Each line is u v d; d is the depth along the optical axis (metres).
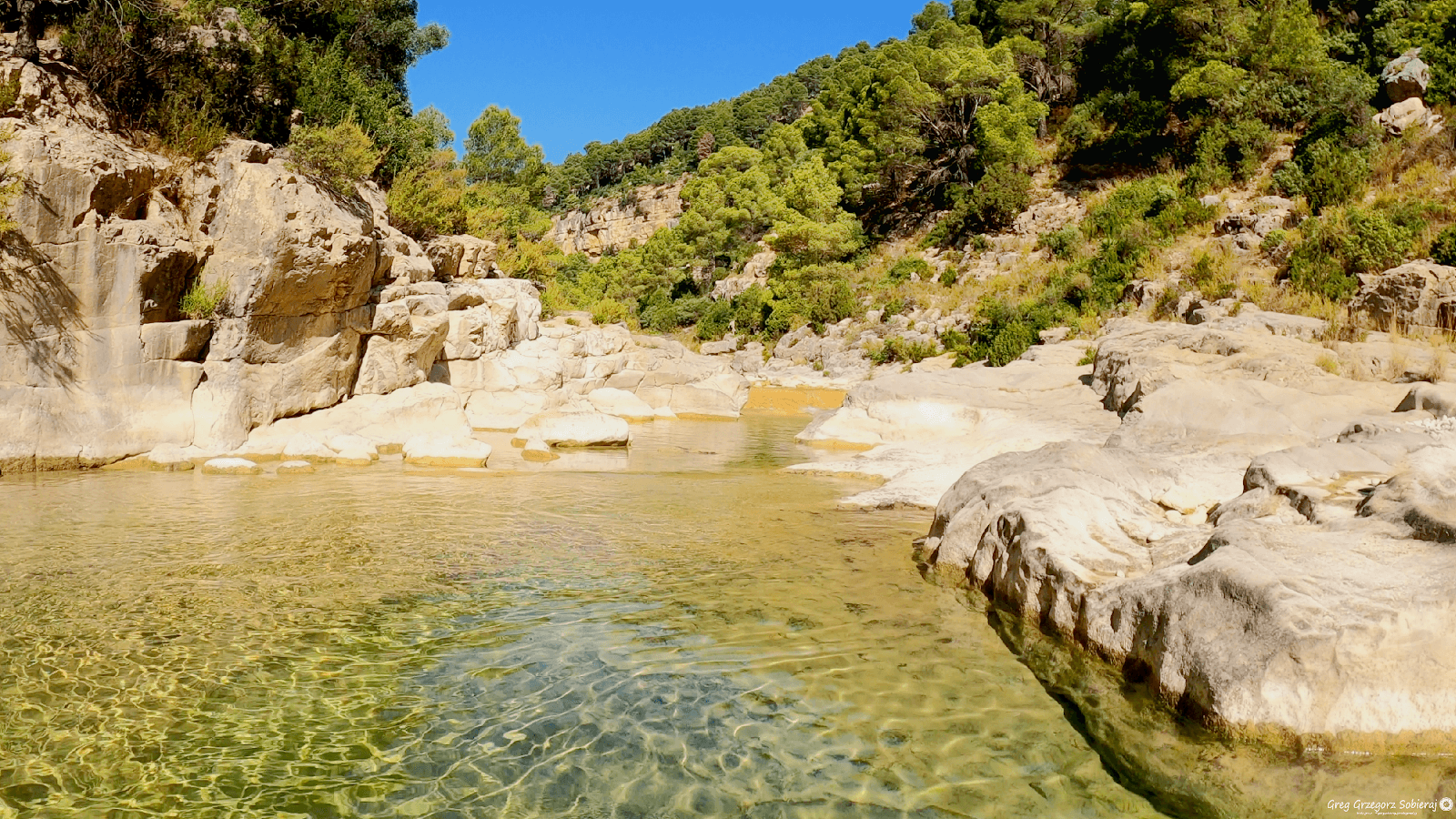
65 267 13.89
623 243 102.06
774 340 49.12
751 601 7.38
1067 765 4.52
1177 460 9.75
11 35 15.50
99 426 14.38
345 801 4.16
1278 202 35.88
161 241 14.98
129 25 17.47
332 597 7.39
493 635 6.48
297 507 11.38
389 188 27.30
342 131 19.06
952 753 4.66
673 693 5.45
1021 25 59.47
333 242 17.06
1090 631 5.84
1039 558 6.71
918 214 56.00
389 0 30.52
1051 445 9.56
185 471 14.28
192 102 17.66
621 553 9.02
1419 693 4.31
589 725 5.00
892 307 45.00
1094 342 26.75
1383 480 6.93
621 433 19.52
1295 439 10.99
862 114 59.53
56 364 14.03
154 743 4.72
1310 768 4.23
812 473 14.84
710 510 11.48
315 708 5.20
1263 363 15.02
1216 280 31.83
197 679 5.60
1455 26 38.00
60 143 13.79
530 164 47.88
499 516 10.94
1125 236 38.38
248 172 16.22
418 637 6.43
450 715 5.12
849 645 6.30
